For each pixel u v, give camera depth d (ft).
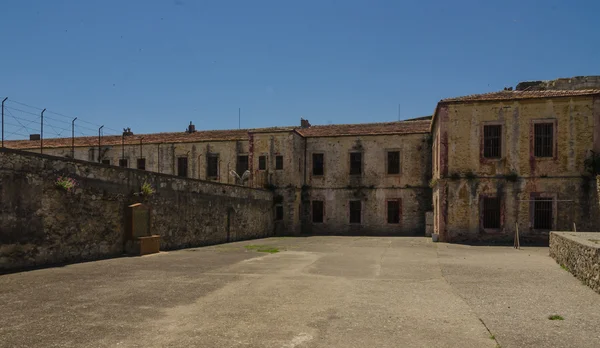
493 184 69.41
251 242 72.28
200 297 25.66
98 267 37.24
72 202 40.73
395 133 97.81
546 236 66.74
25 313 21.47
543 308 23.43
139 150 110.93
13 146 117.91
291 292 27.50
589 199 65.92
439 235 71.36
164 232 54.70
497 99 69.87
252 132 98.27
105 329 19.01
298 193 98.12
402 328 19.66
